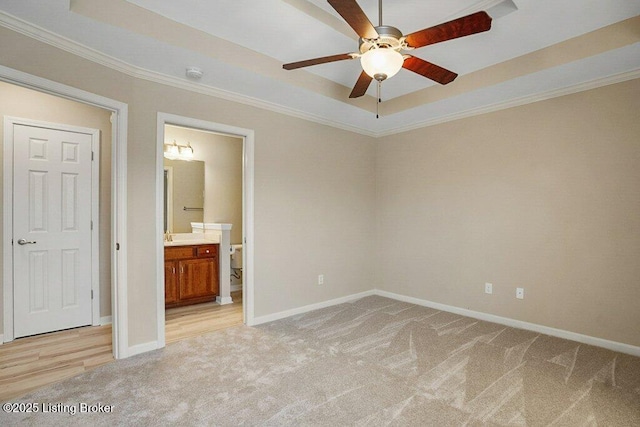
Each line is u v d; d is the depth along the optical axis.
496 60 2.82
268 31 2.38
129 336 2.59
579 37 2.42
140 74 2.61
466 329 3.21
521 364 2.46
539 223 3.13
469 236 3.63
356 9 1.55
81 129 3.29
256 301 3.37
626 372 2.34
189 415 1.85
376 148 4.62
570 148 2.95
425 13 2.24
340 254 4.16
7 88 2.91
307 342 2.88
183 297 4.02
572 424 1.77
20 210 2.95
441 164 3.88
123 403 1.96
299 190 3.72
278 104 3.45
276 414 1.86
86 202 3.31
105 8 1.98
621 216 2.70
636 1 2.00
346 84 3.38
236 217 5.17
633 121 2.64
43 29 2.03
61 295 3.17
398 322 3.42
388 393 2.07
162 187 2.75
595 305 2.82
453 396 2.04
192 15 2.19
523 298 3.24
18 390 2.10
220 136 4.98
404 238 4.28
